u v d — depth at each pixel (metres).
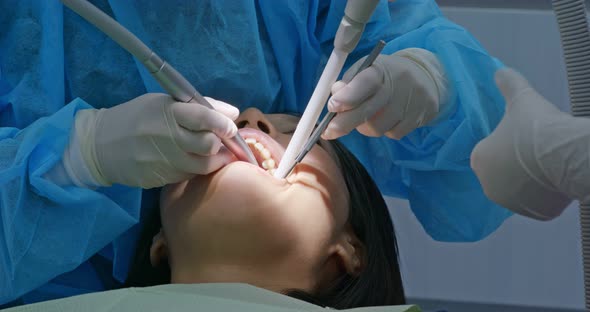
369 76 1.22
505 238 1.87
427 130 1.46
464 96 1.38
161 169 1.20
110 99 1.39
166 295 1.07
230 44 1.35
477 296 1.87
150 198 1.46
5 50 1.36
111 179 1.25
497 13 1.83
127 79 1.37
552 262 1.86
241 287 1.11
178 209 1.22
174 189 1.24
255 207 1.17
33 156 1.25
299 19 1.40
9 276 1.25
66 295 1.47
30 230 1.26
